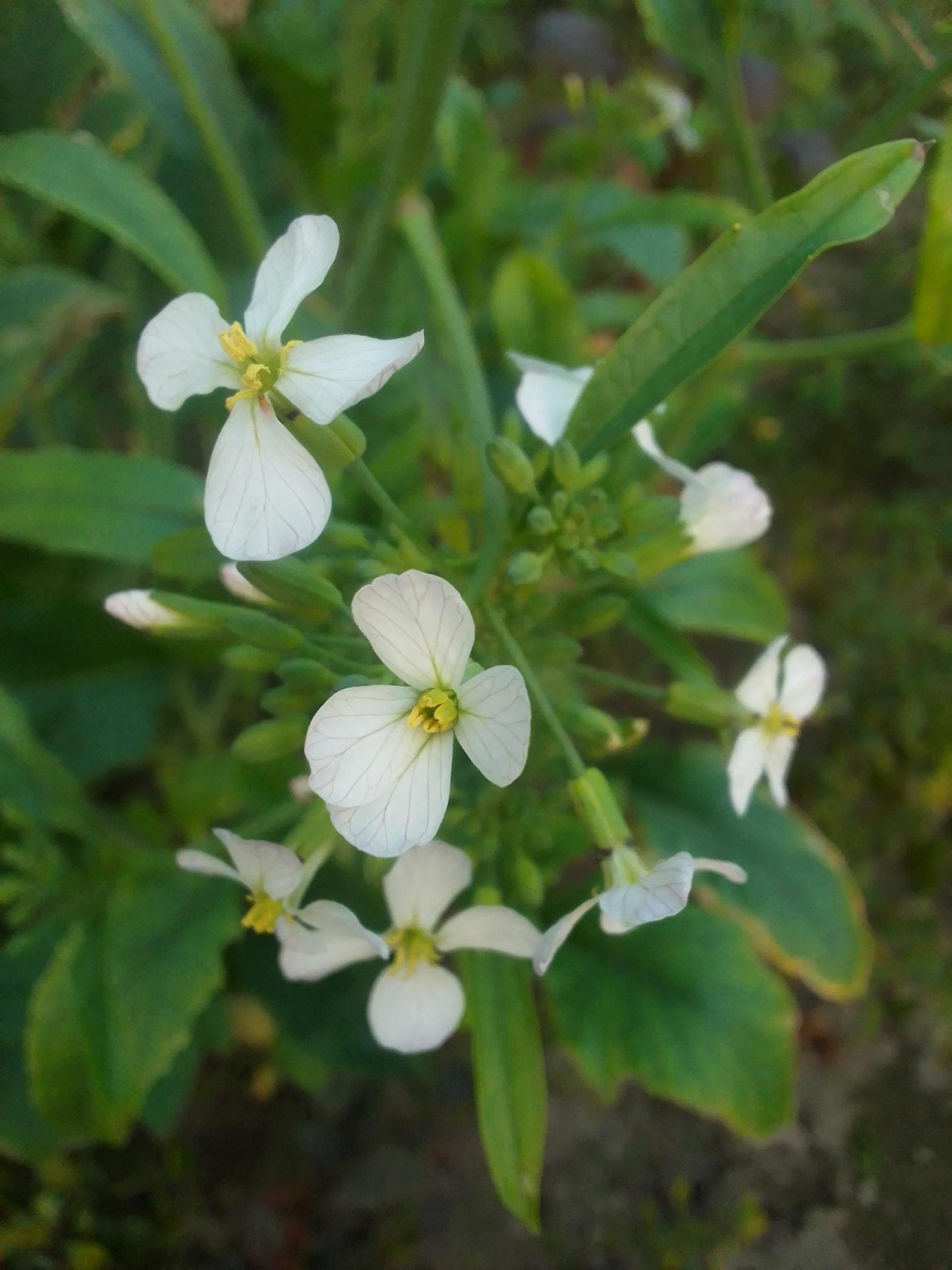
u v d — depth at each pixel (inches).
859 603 9.9
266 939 7.0
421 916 4.7
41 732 7.4
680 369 4.6
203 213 8.0
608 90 10.0
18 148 5.4
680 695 5.2
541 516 4.6
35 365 5.5
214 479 3.8
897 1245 7.3
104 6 6.6
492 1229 7.6
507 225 9.3
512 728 3.6
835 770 9.4
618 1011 6.3
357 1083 8.0
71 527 5.9
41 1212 7.2
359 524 6.5
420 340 3.5
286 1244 7.5
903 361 9.6
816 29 7.5
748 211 7.8
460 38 5.8
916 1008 8.4
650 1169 7.8
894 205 4.2
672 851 7.0
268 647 4.5
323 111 8.1
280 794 6.6
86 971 5.6
